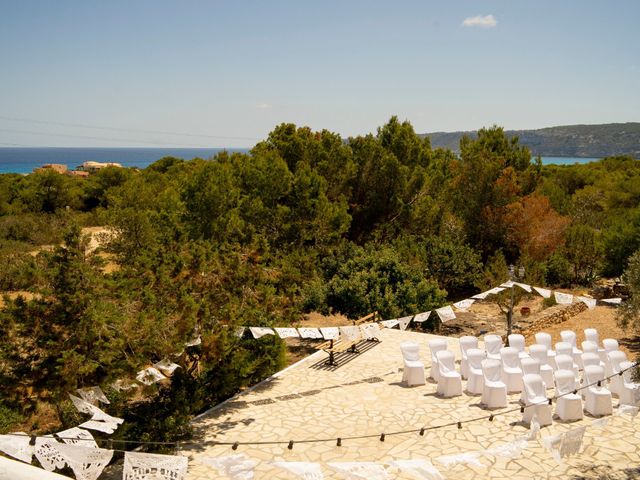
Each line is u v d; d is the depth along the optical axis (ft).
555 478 28.76
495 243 88.12
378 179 83.05
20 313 26.50
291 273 45.44
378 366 47.75
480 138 115.85
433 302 59.62
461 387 40.47
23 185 152.97
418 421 36.14
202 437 33.96
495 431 34.27
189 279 36.11
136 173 171.53
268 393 41.65
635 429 34.30
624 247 74.95
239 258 38.83
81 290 27.30
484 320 66.03
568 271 82.17
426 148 98.94
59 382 25.49
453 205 91.25
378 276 60.54
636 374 32.45
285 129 88.33
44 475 9.47
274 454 31.68
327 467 30.07
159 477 20.03
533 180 102.89
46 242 111.96
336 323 65.62
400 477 28.94
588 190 145.89
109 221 66.28
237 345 38.81
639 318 46.75
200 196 61.57
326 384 43.50
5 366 26.55
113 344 26.50
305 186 70.64
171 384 35.86
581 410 35.58
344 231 73.82
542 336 46.21
